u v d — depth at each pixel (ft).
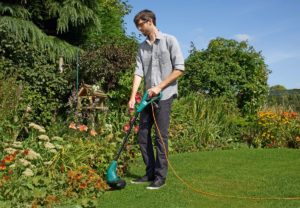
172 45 15.88
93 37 44.29
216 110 33.40
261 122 31.78
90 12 42.57
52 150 17.11
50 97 31.94
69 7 41.34
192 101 33.42
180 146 28.37
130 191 15.80
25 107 25.98
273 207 13.82
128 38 44.32
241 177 17.97
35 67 31.78
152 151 17.04
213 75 39.93
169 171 19.16
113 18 48.03
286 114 31.94
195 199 14.82
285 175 18.21
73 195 14.71
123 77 31.83
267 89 41.88
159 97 15.96
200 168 19.86
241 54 41.32
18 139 23.36
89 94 28.99
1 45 31.19
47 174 15.93
